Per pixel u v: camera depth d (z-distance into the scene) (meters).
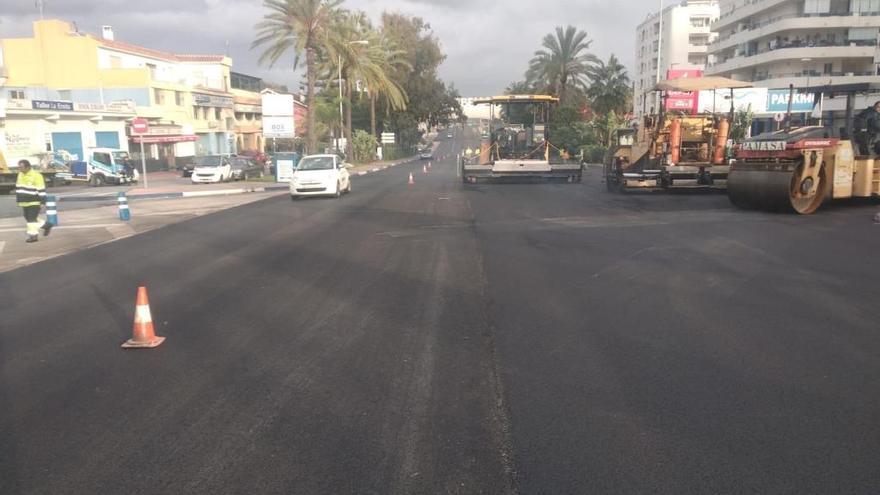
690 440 4.28
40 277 10.25
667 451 4.13
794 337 6.33
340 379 5.46
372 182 33.69
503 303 7.82
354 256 11.24
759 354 5.88
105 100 52.75
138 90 52.72
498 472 3.91
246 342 6.51
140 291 6.54
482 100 27.78
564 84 61.41
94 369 5.82
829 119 17.11
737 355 5.86
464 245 12.09
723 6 70.62
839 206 16.75
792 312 7.18
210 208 21.55
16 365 5.97
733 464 3.96
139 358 6.09
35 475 3.96
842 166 15.41
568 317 7.15
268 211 19.59
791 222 13.94
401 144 90.88
